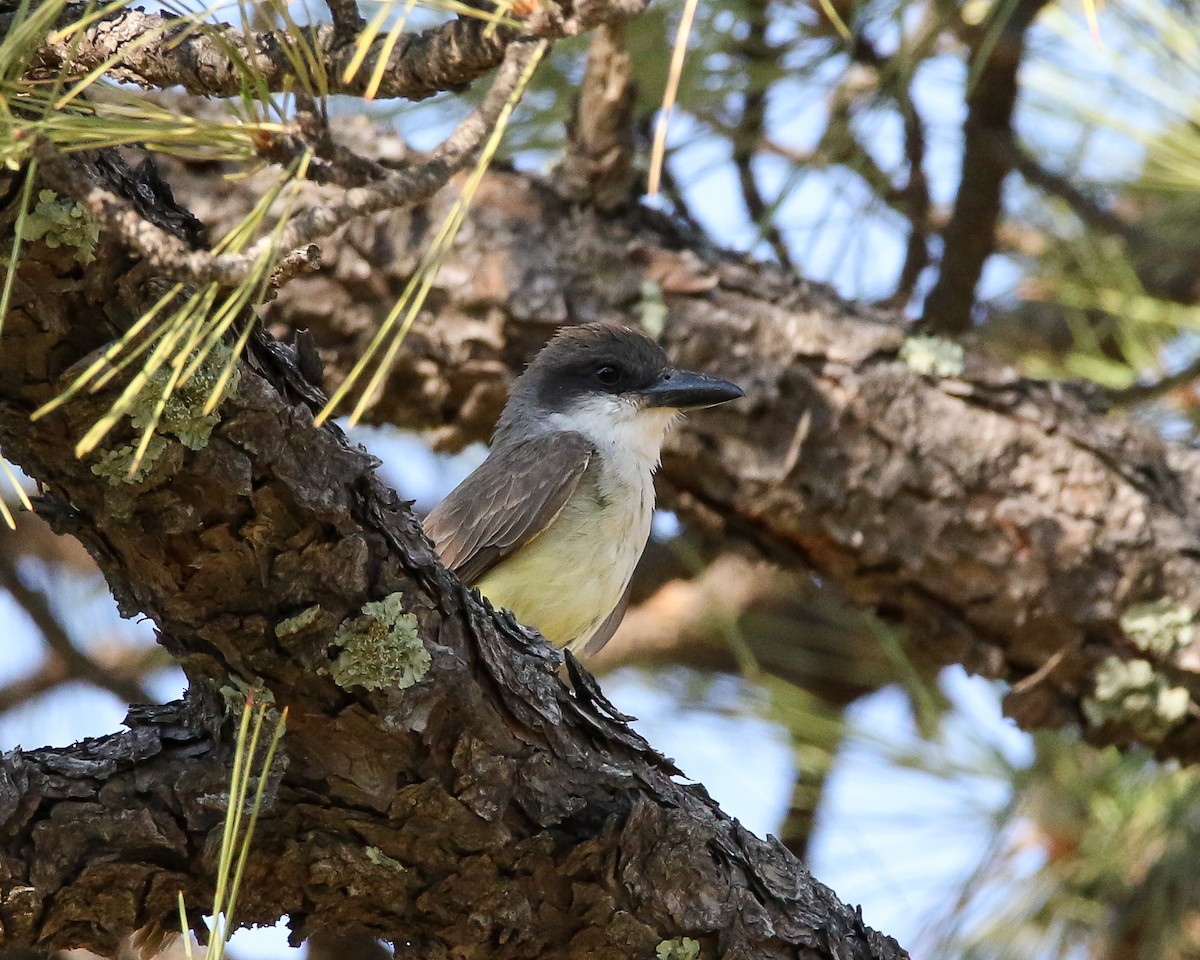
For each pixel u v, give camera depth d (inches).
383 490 243.8
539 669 261.6
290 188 185.8
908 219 466.0
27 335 209.6
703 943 270.2
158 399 214.4
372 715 242.1
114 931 251.1
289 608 236.7
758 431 420.8
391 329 418.3
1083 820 402.3
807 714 427.5
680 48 187.3
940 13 406.3
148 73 213.9
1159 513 420.8
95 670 448.1
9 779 236.1
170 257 171.9
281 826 251.6
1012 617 418.3
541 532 406.6
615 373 418.0
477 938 266.2
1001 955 388.8
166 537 227.0
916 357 422.0
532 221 423.8
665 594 507.8
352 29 206.7
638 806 260.4
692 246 434.3
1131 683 415.5
